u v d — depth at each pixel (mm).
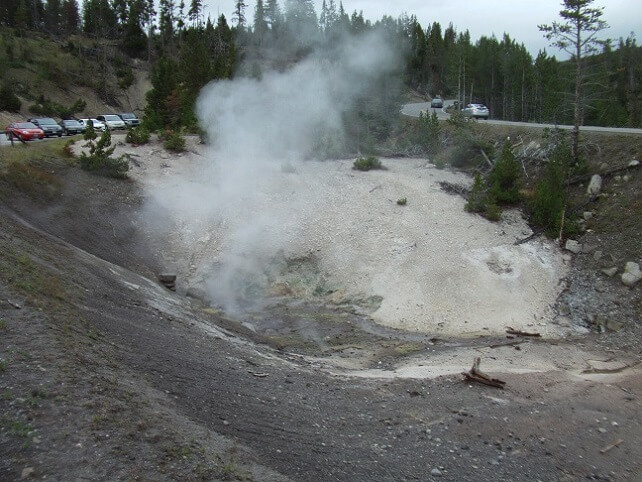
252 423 7559
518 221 19719
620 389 11023
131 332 9469
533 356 13031
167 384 7879
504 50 51250
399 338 14258
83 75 53562
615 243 17312
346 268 17250
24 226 13203
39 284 9234
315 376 10383
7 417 5562
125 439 5797
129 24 62781
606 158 20766
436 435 8367
